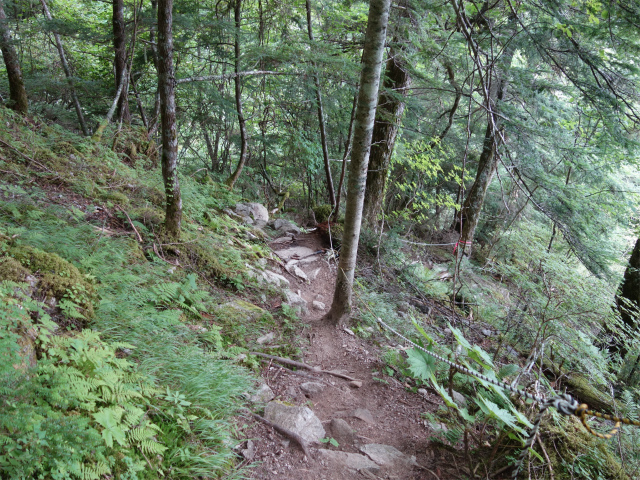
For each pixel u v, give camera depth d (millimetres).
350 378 4602
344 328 5641
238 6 8609
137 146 8188
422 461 3336
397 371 4922
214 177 10664
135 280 4035
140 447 2412
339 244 8633
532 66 7207
